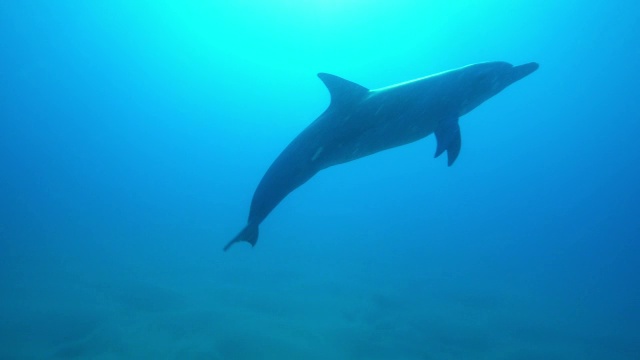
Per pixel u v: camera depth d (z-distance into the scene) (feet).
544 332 46.21
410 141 20.89
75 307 43.70
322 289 56.24
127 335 35.32
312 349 33.86
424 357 34.88
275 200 21.30
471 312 51.60
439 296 59.00
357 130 19.81
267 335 35.94
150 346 32.96
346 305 48.47
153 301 45.91
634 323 56.90
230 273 65.67
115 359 30.68
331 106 20.51
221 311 42.47
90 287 52.90
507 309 56.03
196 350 32.04
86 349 32.73
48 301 46.29
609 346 43.80
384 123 19.71
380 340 37.63
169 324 38.09
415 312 47.91
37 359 31.50
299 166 20.65
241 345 33.50
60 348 33.37
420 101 19.79
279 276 64.69
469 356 36.29
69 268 66.54
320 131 20.36
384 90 20.01
